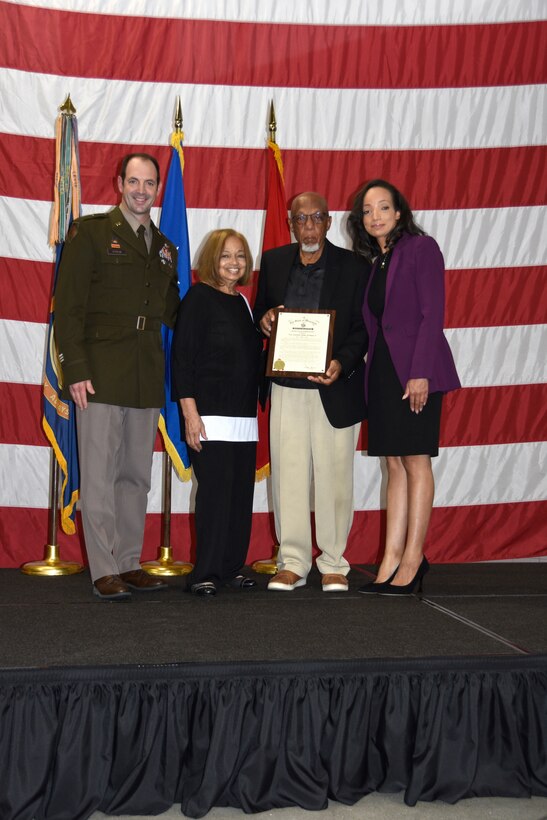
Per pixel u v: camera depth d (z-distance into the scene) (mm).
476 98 4734
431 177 4723
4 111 4406
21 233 4445
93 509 3453
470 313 4734
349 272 3719
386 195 3574
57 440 4094
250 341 3715
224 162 4652
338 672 2473
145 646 2613
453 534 4750
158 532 4648
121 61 4547
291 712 2436
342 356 3656
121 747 2361
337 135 4711
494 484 4777
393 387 3520
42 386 4496
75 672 2354
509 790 2516
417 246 3523
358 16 4711
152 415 3643
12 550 4504
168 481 4344
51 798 2311
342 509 3754
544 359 4773
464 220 4727
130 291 3541
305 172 4695
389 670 2500
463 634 2822
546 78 4738
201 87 4625
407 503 3682
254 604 3307
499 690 2539
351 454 3744
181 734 2391
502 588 3789
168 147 4594
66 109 4066
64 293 3469
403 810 2416
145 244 3596
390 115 4723
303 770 2414
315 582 3881
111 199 4543
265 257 3852
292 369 3605
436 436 3549
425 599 3445
